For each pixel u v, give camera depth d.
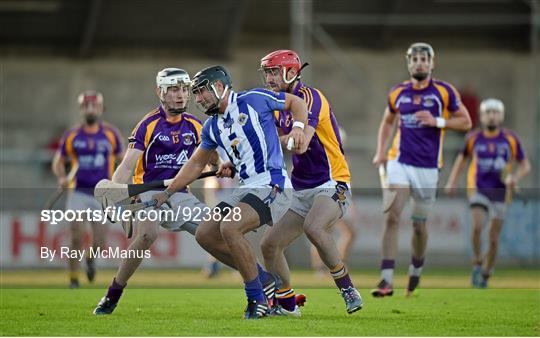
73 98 84.44
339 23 75.38
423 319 29.84
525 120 87.44
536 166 67.44
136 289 44.56
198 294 41.16
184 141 31.81
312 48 85.94
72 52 84.38
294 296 30.03
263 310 28.58
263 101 27.41
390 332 25.84
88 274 46.81
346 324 27.55
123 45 84.31
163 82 30.98
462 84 87.69
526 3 78.62
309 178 30.17
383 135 40.75
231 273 60.66
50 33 82.44
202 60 85.19
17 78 84.00
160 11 80.00
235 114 27.39
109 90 84.81
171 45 84.62
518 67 87.62
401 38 86.19
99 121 49.19
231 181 56.25
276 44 86.75
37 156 76.06
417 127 39.38
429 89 39.44
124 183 30.95
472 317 30.80
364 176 80.00
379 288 39.19
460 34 86.69
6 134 83.81
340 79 86.56
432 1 78.62
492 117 51.25
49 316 30.03
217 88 27.31
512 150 51.66
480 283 47.78
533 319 30.23
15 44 83.50
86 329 26.09
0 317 29.66
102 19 80.38
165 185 29.94
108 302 30.80
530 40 86.94
